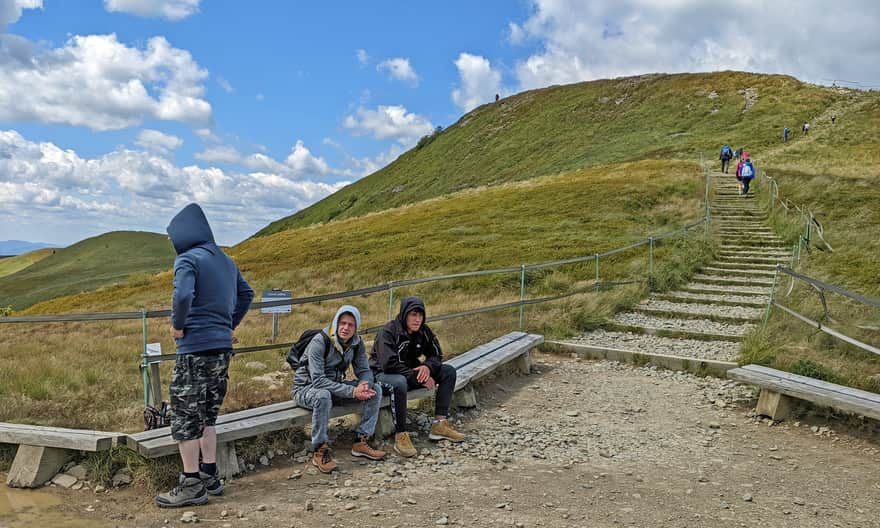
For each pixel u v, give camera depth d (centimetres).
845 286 1316
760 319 1117
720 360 895
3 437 464
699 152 4694
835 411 662
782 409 675
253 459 506
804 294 1213
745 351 882
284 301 651
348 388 514
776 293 1283
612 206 2856
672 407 728
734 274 1598
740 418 688
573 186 3597
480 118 9706
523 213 3016
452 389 598
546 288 1546
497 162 7519
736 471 529
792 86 6306
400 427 549
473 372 693
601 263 1811
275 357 940
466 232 2684
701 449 586
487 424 646
